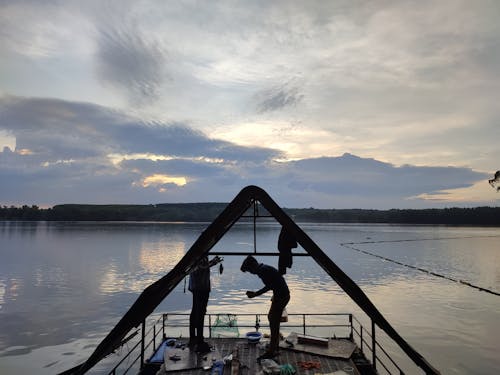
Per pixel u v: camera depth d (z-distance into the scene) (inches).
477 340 970.7
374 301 1464.1
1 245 4318.4
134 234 6904.5
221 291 1652.3
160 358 406.0
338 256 3346.5
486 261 2979.8
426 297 1546.5
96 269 2402.8
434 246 4525.1
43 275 2144.4
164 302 1408.7
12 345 932.6
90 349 905.5
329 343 398.0
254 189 259.1
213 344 399.9
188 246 4325.8
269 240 5413.4
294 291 1660.9
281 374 315.6
